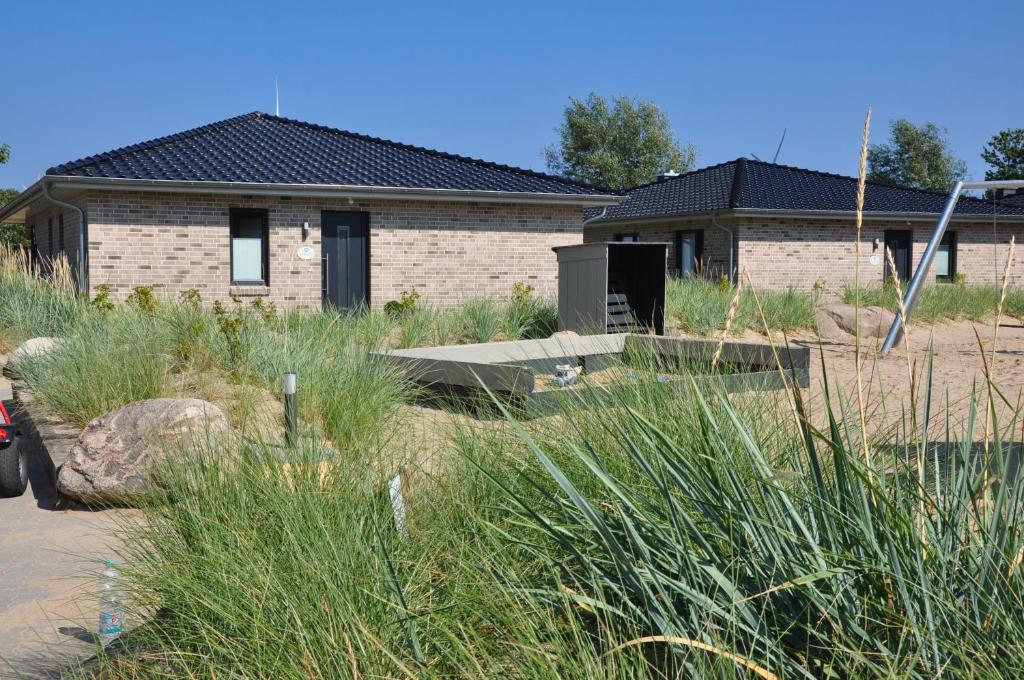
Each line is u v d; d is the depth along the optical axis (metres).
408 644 2.83
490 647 2.75
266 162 19.95
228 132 22.33
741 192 26.73
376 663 2.65
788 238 25.83
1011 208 29.14
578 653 2.55
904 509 2.54
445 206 20.22
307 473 4.00
